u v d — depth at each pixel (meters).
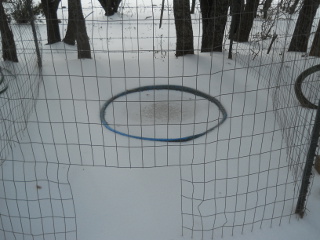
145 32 7.18
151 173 2.86
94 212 2.48
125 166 2.96
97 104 4.05
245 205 2.50
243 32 5.75
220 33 5.35
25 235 2.28
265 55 5.28
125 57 5.39
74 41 6.06
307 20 3.94
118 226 2.37
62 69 4.79
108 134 3.46
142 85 4.51
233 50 5.56
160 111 3.99
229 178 2.60
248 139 3.35
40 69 4.65
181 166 2.94
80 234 2.30
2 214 2.44
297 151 3.03
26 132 3.42
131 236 2.29
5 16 4.55
